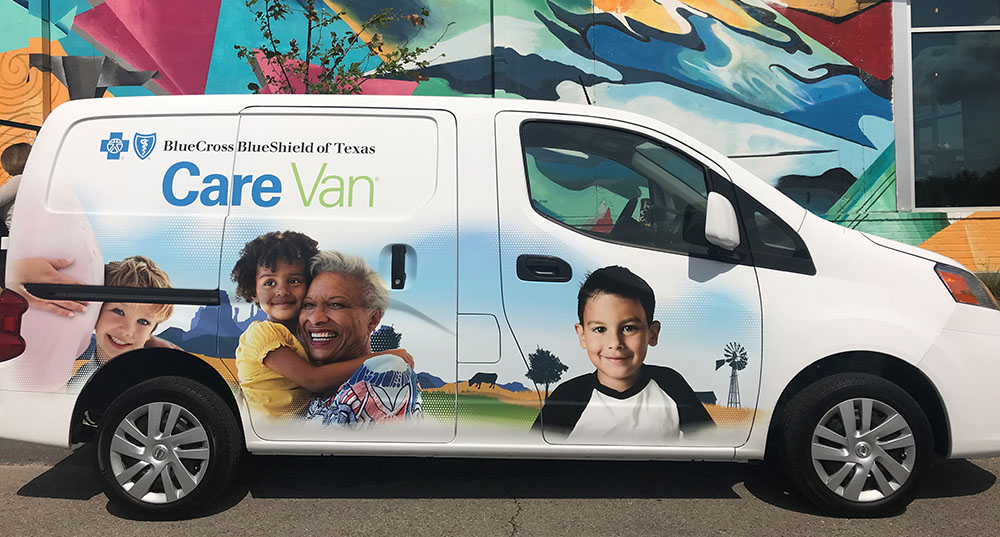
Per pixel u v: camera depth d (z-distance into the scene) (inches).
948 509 150.8
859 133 331.9
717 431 143.0
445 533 139.9
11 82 336.5
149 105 148.7
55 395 143.6
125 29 336.5
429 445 143.6
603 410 142.3
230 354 143.2
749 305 142.7
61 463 182.7
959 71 336.8
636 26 332.2
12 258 145.0
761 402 142.6
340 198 144.9
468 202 144.7
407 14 332.2
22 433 143.6
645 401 142.4
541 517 147.5
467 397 142.6
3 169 336.2
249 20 333.4
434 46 307.3
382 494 159.9
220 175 145.6
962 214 330.0
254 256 143.1
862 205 333.4
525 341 142.4
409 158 146.5
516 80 333.4
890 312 142.0
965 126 337.4
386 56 314.5
